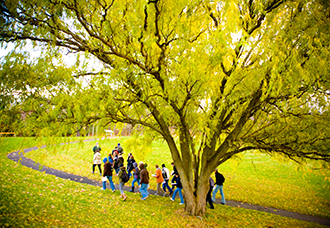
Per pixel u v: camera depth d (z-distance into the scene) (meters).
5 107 4.13
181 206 7.78
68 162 14.20
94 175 11.66
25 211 5.31
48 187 7.90
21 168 10.21
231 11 3.39
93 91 4.61
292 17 5.12
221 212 7.76
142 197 8.31
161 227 5.74
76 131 4.85
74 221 5.33
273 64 4.39
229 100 5.36
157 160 16.92
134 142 7.73
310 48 4.68
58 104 4.31
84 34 5.17
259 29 5.32
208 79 4.61
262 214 8.06
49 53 4.48
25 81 4.36
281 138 6.41
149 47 4.57
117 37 4.77
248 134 7.05
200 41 5.03
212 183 8.28
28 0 3.95
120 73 4.55
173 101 5.27
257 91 5.53
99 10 4.68
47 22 4.20
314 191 11.83
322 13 4.89
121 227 5.46
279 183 13.14
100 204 7.02
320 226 7.32
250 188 11.76
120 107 5.44
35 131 4.45
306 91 5.03
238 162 8.64
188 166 7.05
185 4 4.33
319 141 5.89
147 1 3.73
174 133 7.64
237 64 5.07
